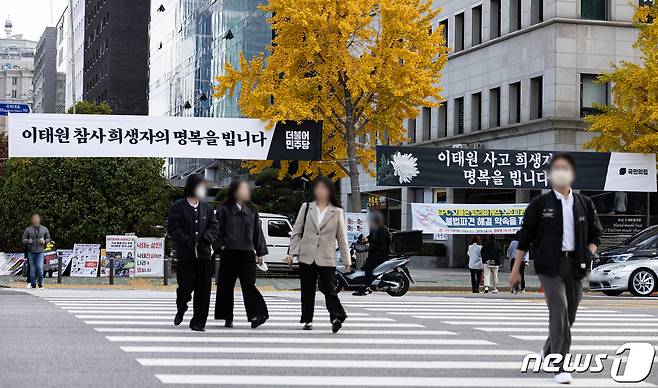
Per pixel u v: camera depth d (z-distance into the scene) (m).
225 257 12.33
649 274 24.08
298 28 28.06
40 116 24.61
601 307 18.31
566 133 37.44
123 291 23.02
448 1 46.22
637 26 32.09
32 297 19.03
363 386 7.93
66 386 7.59
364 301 19.34
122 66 101.12
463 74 44.56
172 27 91.25
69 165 38.19
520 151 27.25
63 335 11.29
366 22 28.22
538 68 38.72
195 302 12.04
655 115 28.67
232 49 70.31
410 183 26.56
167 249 39.53
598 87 38.25
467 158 26.91
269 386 7.81
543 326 13.80
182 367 8.80
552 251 8.53
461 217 27.80
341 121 29.22
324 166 30.58
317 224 12.20
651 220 37.44
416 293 25.42
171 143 25.22
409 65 28.09
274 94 27.53
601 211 36.81
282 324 13.18
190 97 82.56
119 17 101.12
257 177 50.28
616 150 30.70
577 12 37.94
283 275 33.75
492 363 9.55
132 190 39.34
